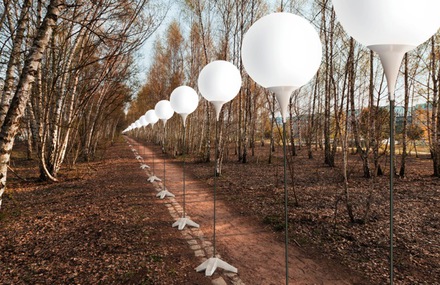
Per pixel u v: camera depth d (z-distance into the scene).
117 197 7.47
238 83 3.86
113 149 26.47
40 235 4.60
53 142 9.73
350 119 9.18
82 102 9.66
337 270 3.63
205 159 15.65
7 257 3.76
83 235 4.62
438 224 5.10
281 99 2.34
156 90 24.73
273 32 2.11
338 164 13.47
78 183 9.43
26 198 7.23
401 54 1.64
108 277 3.31
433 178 9.48
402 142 10.57
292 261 3.90
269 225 5.38
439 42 9.30
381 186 8.52
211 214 6.13
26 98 3.92
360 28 1.65
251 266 3.76
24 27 4.66
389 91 1.70
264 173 11.46
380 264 3.72
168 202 7.09
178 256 3.99
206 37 15.35
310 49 2.16
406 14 1.48
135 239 4.52
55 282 3.16
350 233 4.79
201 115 20.83
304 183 9.21
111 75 10.04
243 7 12.07
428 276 3.38
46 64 8.53
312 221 5.45
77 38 8.61
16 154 17.20
